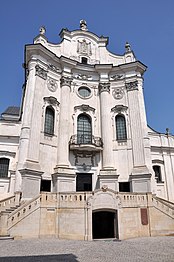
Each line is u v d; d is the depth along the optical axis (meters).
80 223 16.89
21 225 16.02
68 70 30.00
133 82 30.08
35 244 13.39
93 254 10.45
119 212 17.81
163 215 18.72
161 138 31.28
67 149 25.92
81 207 17.28
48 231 16.62
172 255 10.10
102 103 29.44
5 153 25.11
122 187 25.89
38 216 16.72
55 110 27.42
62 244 13.64
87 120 28.94
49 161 24.89
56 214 17.20
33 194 21.81
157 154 30.28
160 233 18.33
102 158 26.88
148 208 19.03
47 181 24.28
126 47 33.97
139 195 19.22
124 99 29.88
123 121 28.97
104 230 19.08
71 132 27.47
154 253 10.64
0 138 25.59
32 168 22.55
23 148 23.20
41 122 25.52
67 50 31.59
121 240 16.12
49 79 28.28
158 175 29.52
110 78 31.41
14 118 34.72
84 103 29.50
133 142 27.12
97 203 17.58
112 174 25.45
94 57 32.94
